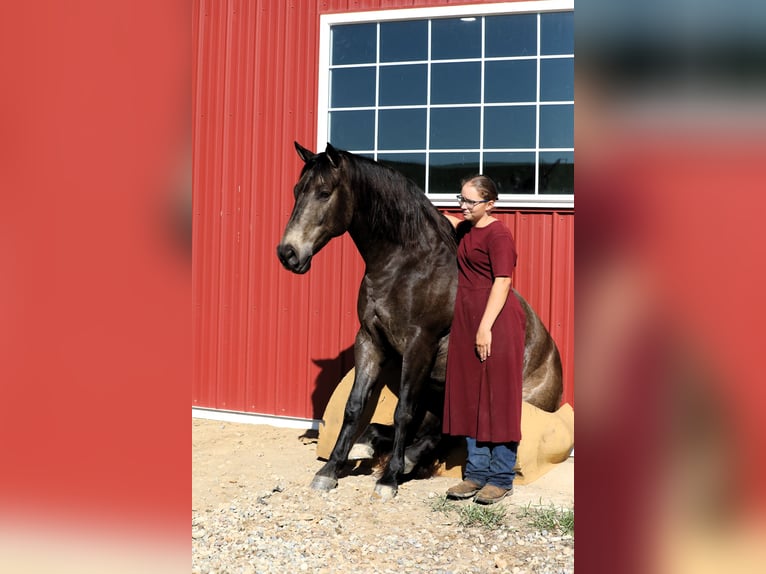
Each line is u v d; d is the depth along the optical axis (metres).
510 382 3.19
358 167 3.32
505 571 2.38
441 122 4.71
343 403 4.08
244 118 5.13
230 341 5.16
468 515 2.97
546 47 4.48
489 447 3.33
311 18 4.96
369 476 3.74
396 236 3.40
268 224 5.07
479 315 3.23
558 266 4.45
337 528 2.85
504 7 4.48
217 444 4.46
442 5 4.62
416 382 3.48
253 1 5.11
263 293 5.08
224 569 2.38
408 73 4.78
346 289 4.87
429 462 3.81
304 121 4.98
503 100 4.57
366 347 3.61
